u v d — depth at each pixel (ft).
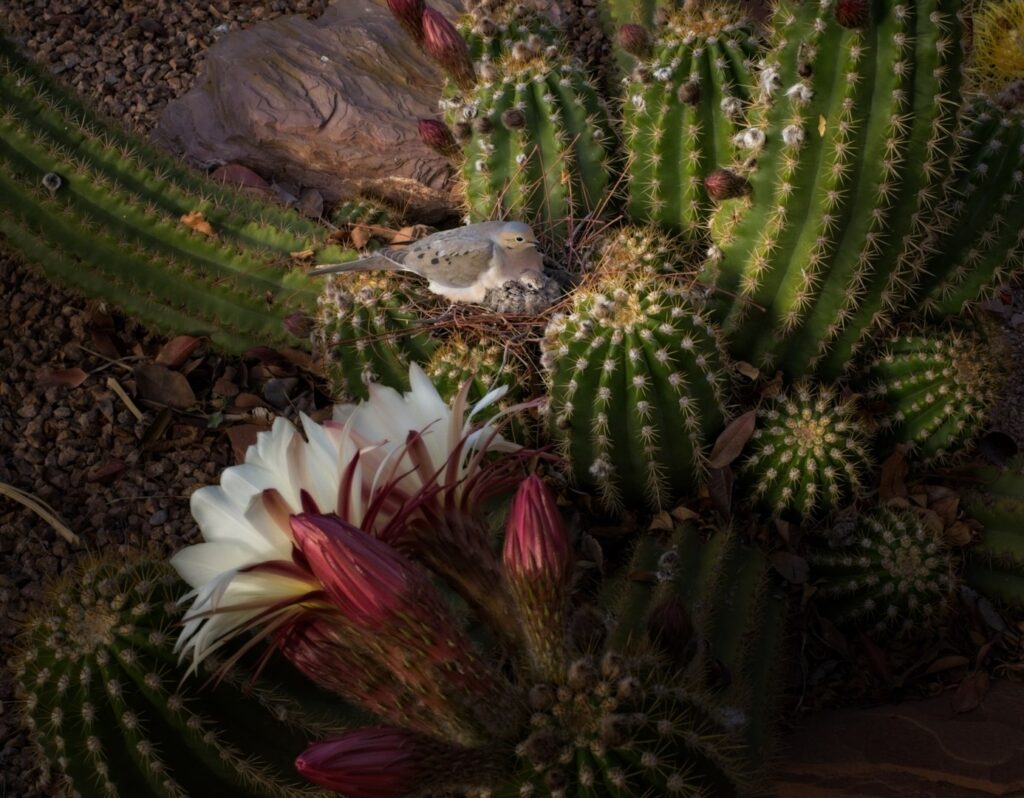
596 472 5.17
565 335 5.05
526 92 5.74
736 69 5.53
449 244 5.41
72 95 6.15
